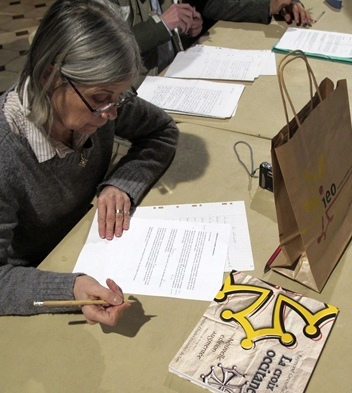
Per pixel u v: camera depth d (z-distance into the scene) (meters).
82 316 0.91
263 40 1.82
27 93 0.92
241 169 1.24
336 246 0.98
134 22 1.76
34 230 1.19
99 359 0.83
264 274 0.96
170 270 0.98
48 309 0.92
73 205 1.23
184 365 0.79
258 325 0.84
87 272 1.00
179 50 1.83
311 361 0.78
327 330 0.83
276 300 0.88
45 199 1.13
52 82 0.88
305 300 0.88
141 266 1.00
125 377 0.80
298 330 0.83
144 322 0.89
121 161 1.27
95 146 1.21
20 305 0.92
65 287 0.92
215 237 1.05
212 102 1.49
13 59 3.46
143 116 1.29
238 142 1.33
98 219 1.12
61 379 0.81
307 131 0.85
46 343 0.87
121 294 0.89
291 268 0.95
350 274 0.94
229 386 0.76
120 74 0.85
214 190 1.18
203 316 0.87
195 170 1.25
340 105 0.95
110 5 0.88
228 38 1.86
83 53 0.82
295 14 1.89
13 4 4.27
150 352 0.84
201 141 1.35
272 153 0.82
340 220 1.00
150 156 1.26
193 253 1.02
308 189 0.88
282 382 0.76
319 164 0.90
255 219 1.09
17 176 1.02
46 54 0.84
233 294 0.91
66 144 1.09
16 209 1.06
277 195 0.86
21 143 1.00
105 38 0.83
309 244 0.90
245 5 1.92
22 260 1.27
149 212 1.14
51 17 0.84
